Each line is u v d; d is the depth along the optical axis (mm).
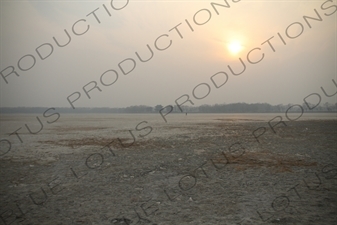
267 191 6246
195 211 5125
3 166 9391
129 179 7578
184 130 23109
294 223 4504
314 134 18266
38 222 4738
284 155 10789
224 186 6711
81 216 4984
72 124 34656
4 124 34125
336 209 5094
